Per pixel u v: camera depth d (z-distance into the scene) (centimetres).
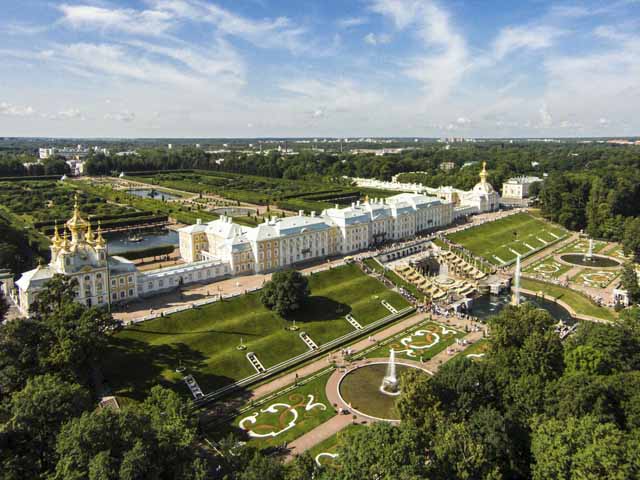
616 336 15988
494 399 14325
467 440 11381
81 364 15875
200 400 17100
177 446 11444
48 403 11975
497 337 17288
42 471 11469
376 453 10456
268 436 15500
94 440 10612
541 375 14925
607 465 10119
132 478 9925
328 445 15038
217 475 12788
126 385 16988
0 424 11712
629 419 12400
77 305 16912
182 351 19150
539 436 11575
